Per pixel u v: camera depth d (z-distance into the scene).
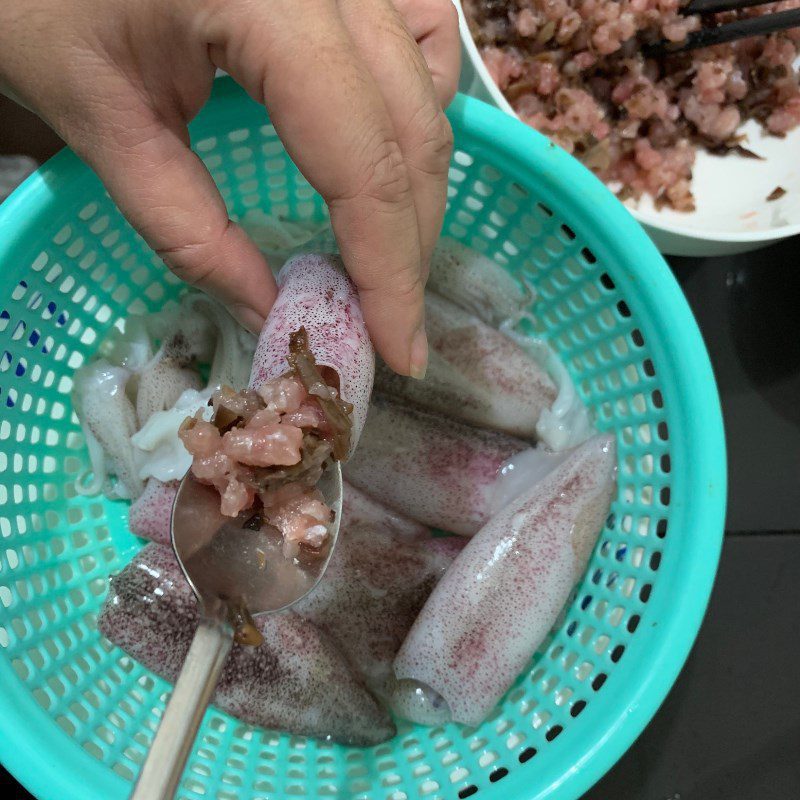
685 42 0.36
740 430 0.37
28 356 0.30
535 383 0.32
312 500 0.22
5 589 0.28
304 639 0.29
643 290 0.28
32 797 0.31
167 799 0.19
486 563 0.29
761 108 0.37
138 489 0.32
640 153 0.36
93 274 0.31
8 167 0.32
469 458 0.32
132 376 0.33
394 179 0.22
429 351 0.32
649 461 0.30
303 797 0.28
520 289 0.33
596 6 0.35
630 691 0.26
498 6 0.36
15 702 0.24
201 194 0.24
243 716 0.29
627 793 0.34
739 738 0.35
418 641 0.29
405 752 0.30
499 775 0.30
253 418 0.21
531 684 0.31
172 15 0.21
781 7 0.38
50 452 0.32
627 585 0.30
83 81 0.22
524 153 0.28
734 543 0.36
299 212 0.33
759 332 0.37
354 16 0.22
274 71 0.21
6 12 0.21
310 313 0.25
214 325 0.33
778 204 0.36
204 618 0.22
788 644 0.35
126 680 0.30
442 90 0.27
